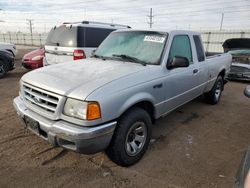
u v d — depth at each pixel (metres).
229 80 9.80
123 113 2.84
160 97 3.41
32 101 2.88
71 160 3.15
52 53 7.43
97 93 2.50
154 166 3.10
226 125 4.66
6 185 2.63
